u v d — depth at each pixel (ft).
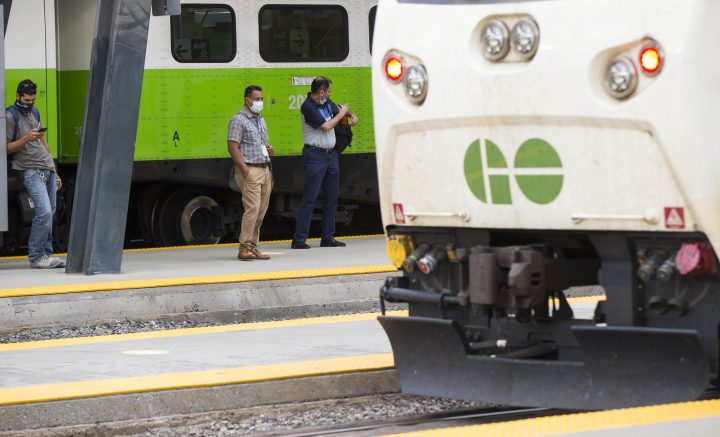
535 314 89.97
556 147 83.51
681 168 78.02
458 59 87.86
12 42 194.80
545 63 83.10
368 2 222.07
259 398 102.68
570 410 99.09
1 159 167.43
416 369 94.99
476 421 98.73
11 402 94.17
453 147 89.30
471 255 88.33
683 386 80.84
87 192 168.04
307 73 217.56
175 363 111.96
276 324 136.87
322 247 201.46
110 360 114.21
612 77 80.02
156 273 165.48
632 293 82.69
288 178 217.97
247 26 212.23
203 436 95.81
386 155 93.61
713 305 79.97
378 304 164.45
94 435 95.50
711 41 77.36
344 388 105.91
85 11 202.90
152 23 204.74
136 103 167.02
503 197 86.89
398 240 95.30
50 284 153.99
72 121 204.23
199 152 209.56
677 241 80.12
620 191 81.05
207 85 209.67
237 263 177.27
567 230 85.40
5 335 142.00
